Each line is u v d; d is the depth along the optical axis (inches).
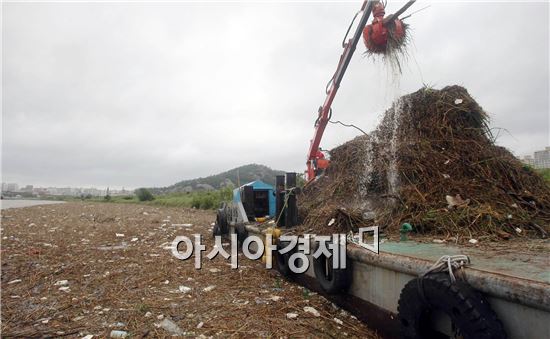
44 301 178.1
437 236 164.9
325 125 309.1
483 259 113.6
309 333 140.3
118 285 204.7
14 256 286.8
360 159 258.4
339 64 276.4
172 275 226.2
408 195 197.2
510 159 209.5
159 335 138.3
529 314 84.8
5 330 143.8
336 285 154.3
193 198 1048.2
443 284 98.1
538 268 99.3
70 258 279.4
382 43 227.3
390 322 130.8
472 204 179.5
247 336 137.5
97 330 143.3
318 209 243.1
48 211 859.4
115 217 671.8
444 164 204.1
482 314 89.7
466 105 218.7
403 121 237.3
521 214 171.5
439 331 107.9
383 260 131.3
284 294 187.0
